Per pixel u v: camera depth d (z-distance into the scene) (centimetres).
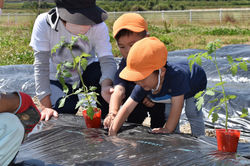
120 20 304
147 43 242
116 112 298
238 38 1516
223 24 2742
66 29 335
